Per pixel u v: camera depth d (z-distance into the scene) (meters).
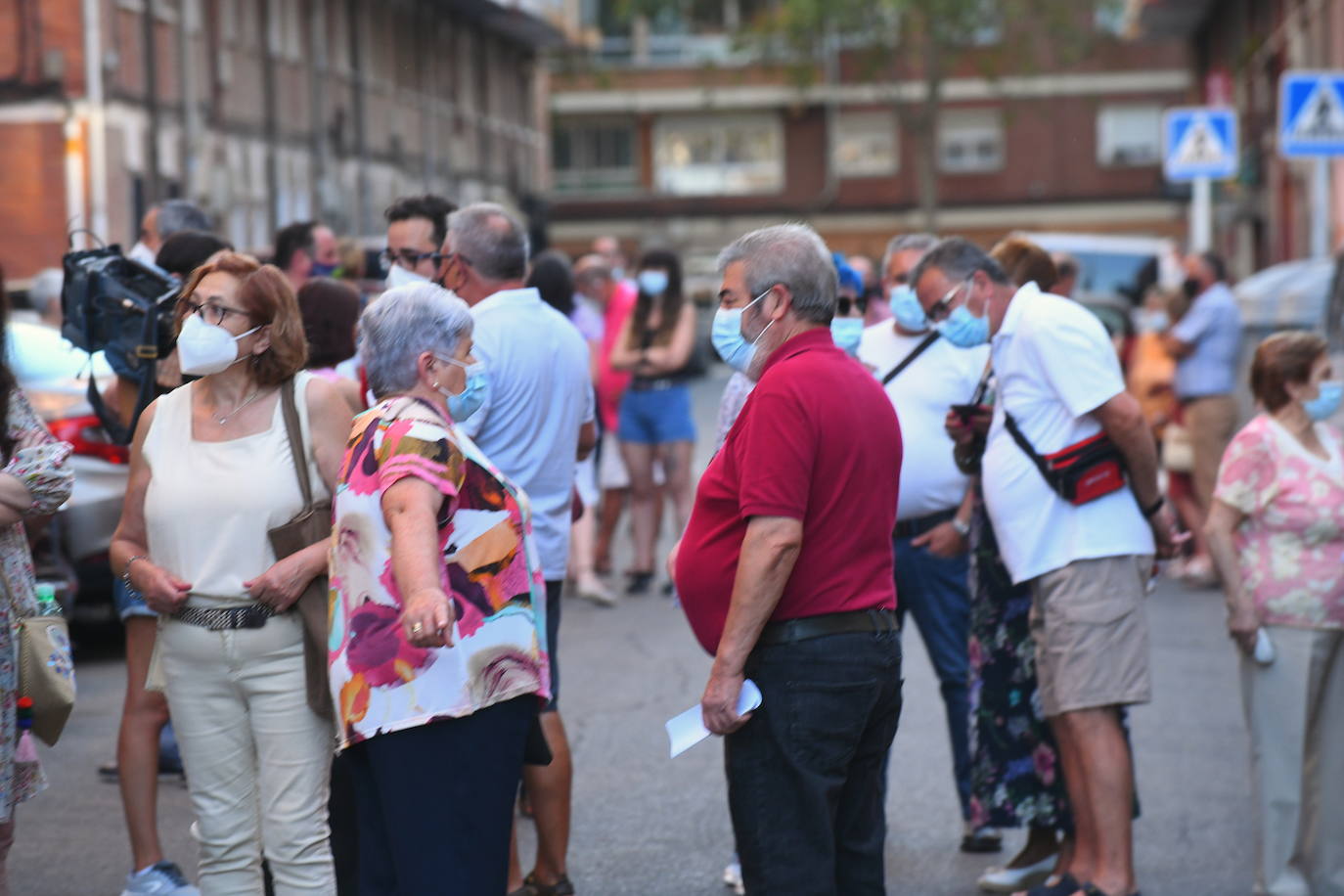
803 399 9.35
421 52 87.62
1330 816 13.00
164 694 11.21
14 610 10.41
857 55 97.62
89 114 53.66
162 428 10.48
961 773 14.32
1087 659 12.26
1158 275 53.91
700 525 9.87
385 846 9.67
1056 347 12.20
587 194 122.88
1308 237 67.25
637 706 19.19
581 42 110.06
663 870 13.65
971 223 119.94
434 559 9.05
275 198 68.56
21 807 15.27
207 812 10.45
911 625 24.38
